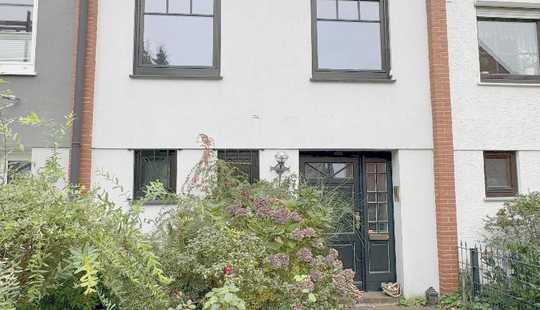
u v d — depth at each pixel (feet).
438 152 23.47
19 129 20.74
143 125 22.27
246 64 23.31
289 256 14.82
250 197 16.89
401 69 24.31
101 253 8.64
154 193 11.71
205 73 23.16
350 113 23.70
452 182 23.30
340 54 24.49
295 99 23.41
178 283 12.90
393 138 23.80
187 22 23.62
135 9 23.08
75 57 21.56
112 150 21.94
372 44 24.84
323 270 14.80
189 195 16.87
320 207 17.10
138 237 9.66
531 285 18.17
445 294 22.44
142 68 22.80
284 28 23.77
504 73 25.50
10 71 21.11
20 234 8.18
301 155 24.22
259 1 23.77
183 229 14.40
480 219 23.52
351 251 24.14
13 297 7.67
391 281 24.12
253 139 22.91
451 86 24.27
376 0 25.08
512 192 24.52
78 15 21.76
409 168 23.76
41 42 21.48
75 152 20.99
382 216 24.64
